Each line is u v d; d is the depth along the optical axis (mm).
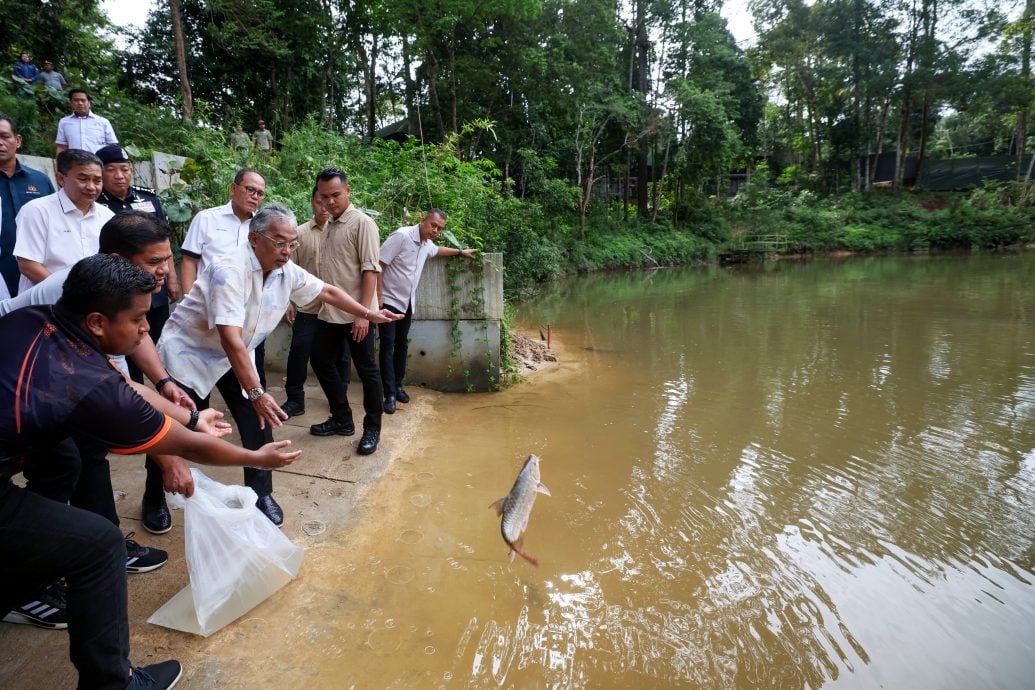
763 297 16016
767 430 5949
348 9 20672
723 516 4203
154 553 3008
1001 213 33469
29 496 1852
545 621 3010
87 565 1917
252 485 3449
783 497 4531
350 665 2604
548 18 22969
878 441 5688
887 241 33469
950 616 3250
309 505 3807
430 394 6531
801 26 38938
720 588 3387
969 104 36781
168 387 2645
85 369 1830
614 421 6066
